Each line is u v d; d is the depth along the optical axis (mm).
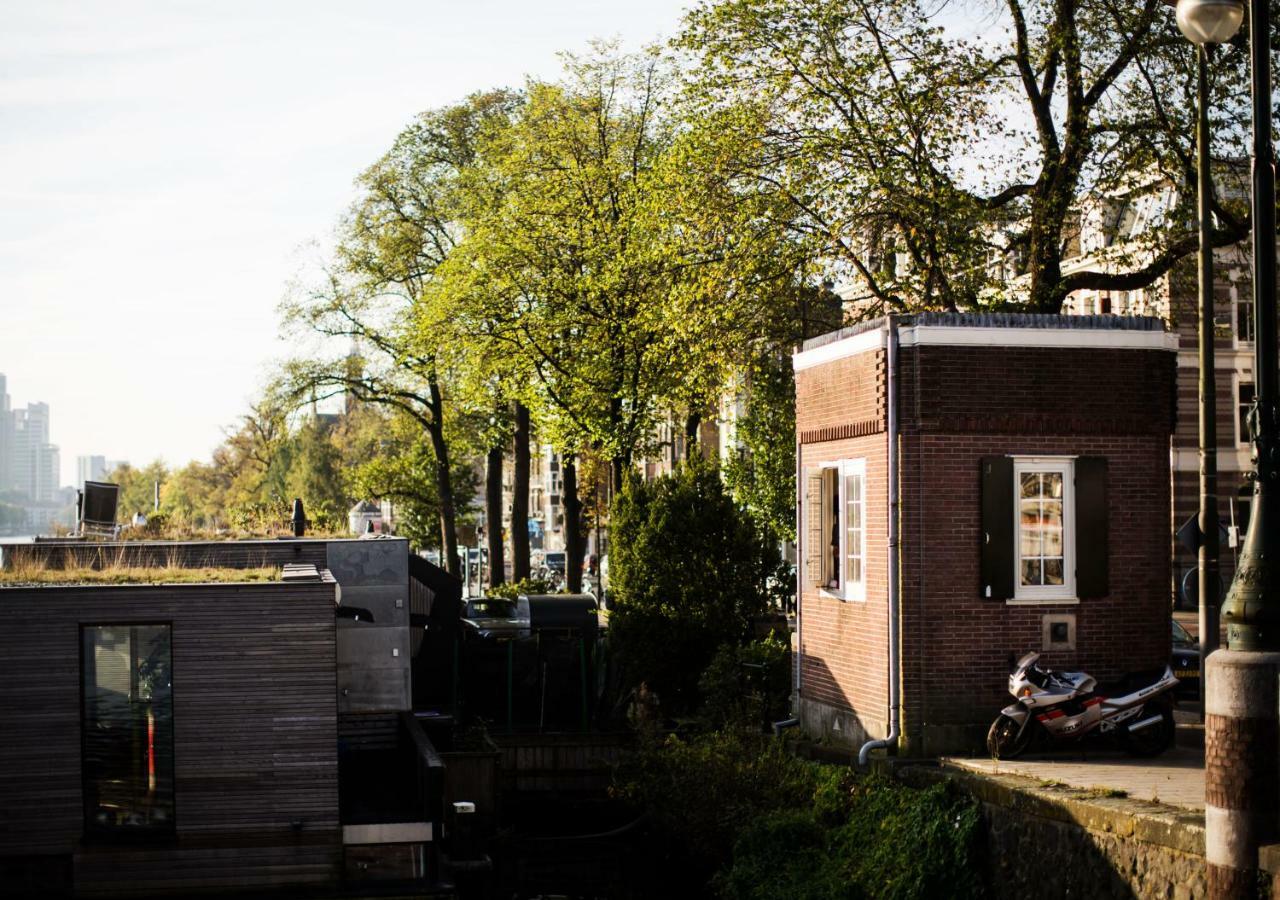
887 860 17406
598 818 29562
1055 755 18328
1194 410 56344
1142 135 28734
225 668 19531
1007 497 19422
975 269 30031
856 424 20641
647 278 40250
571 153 45938
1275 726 12055
